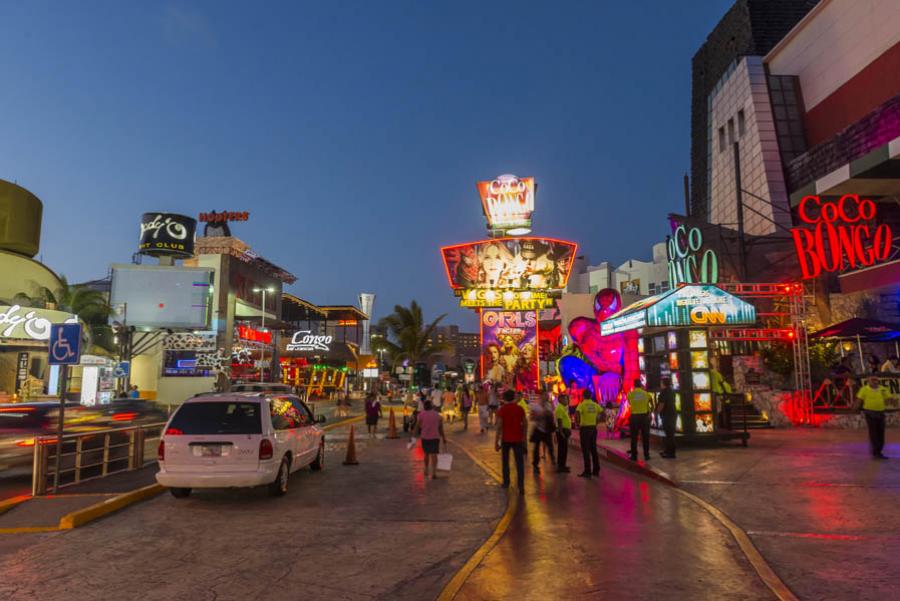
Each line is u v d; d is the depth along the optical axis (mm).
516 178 48562
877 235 26766
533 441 12547
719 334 24547
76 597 5328
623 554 6387
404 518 8414
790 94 46750
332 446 18797
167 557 6562
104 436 11945
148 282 47781
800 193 34875
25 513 8414
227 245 55344
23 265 41906
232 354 51594
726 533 7219
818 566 5887
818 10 43812
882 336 23328
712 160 54656
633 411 13344
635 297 64625
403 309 53469
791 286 24312
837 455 13383
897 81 36188
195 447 9492
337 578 5812
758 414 22297
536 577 5656
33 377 35500
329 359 67188
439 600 5066
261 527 7930
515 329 44750
